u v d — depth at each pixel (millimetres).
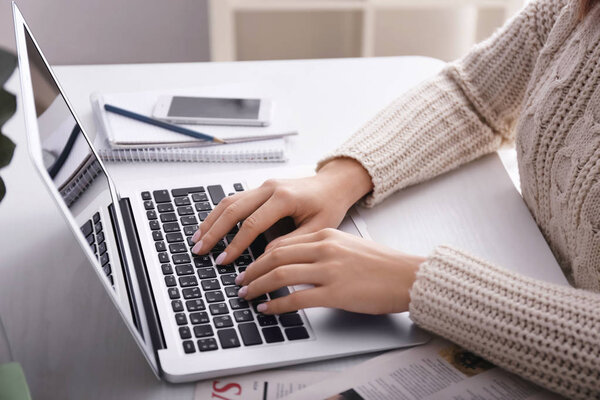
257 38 1901
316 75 1112
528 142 774
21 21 687
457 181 858
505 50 899
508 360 570
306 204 742
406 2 1872
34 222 766
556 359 550
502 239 747
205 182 826
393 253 658
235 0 1816
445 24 1924
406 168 827
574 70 723
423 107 901
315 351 587
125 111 938
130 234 729
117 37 1681
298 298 618
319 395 539
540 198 769
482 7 1896
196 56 1752
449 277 610
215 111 949
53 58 1681
